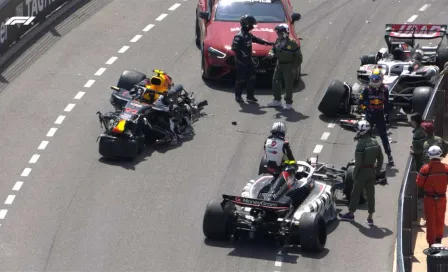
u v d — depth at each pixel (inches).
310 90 3917.3
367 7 4785.9
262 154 3368.6
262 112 3710.6
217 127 3572.8
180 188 3129.9
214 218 2746.1
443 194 2760.8
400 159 3329.2
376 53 3976.4
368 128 2837.1
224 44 3917.3
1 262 2689.5
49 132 3540.8
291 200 2728.8
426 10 4731.8
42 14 4547.2
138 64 4170.8
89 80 4005.9
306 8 4788.4
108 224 2906.0
